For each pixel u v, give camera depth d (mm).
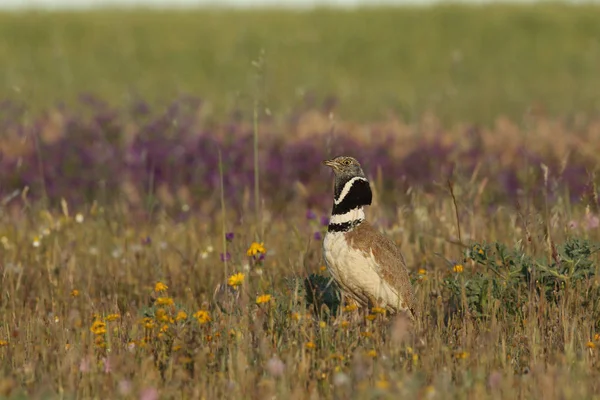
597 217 15930
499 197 23109
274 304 11602
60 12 67500
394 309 12250
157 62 59219
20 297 14766
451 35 63312
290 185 25219
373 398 8844
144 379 9562
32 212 20625
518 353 10750
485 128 34375
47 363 10117
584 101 49094
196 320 11305
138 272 16109
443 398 8852
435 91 51656
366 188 12227
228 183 24938
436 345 10492
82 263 16875
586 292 12344
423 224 16688
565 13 65875
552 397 8961
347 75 56938
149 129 27328
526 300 12172
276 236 17750
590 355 10516
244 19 66562
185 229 19812
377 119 43688
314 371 9828
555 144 27812
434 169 25906
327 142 16656
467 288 12391
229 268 15016
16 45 61219
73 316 12133
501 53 60531
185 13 68188
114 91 52344
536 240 13984
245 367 9656
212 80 55656
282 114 34906
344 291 12562
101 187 23922
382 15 66312
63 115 30375
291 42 62438
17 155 26266
